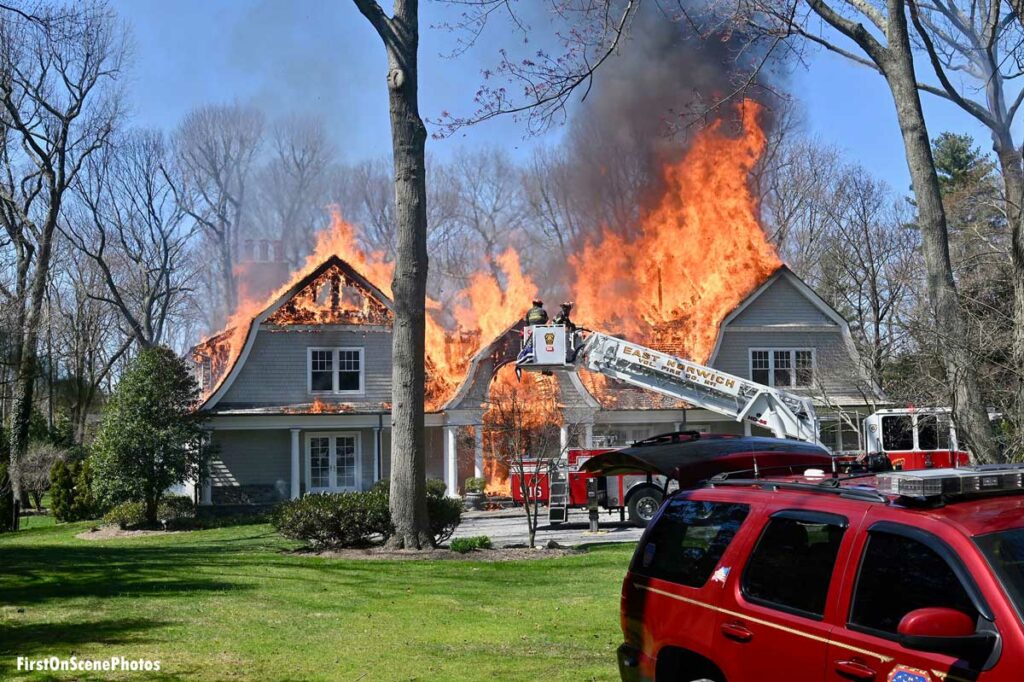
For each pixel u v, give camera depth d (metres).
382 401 29.52
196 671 7.41
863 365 28.92
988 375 15.30
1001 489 4.54
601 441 28.17
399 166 15.44
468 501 27.48
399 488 15.53
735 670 4.86
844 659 4.26
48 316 36.06
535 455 26.33
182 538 21.52
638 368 20.50
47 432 41.41
